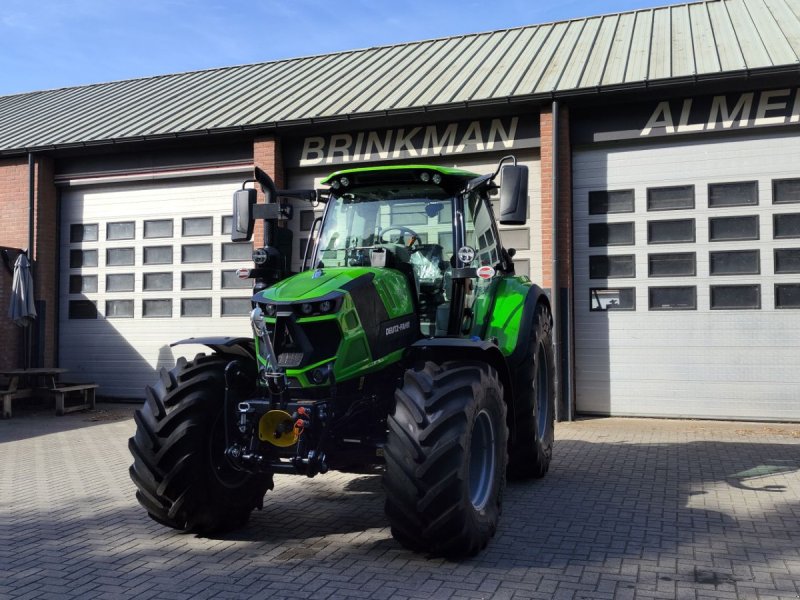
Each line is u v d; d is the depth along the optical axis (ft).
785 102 30.91
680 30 38.04
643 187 33.30
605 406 33.55
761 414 31.55
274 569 14.07
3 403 37.42
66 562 14.65
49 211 42.68
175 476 15.14
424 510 13.44
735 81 30.71
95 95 51.80
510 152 35.06
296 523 17.38
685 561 14.28
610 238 33.68
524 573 13.65
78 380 42.80
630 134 32.94
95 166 42.19
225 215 40.32
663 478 21.66
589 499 19.21
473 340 15.47
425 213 17.84
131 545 15.76
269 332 14.89
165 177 40.83
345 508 18.76
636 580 13.26
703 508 18.20
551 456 23.56
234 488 16.35
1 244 42.63
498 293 20.40
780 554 14.67
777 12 37.78
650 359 33.04
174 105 44.55
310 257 18.34
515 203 15.49
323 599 12.51
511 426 17.89
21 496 20.51
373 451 15.37
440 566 14.08
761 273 31.60
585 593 12.65
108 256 42.63
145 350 41.68
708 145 32.45
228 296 40.11
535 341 20.65
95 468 24.64
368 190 18.38
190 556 14.94
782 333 31.30
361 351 14.87
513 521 17.15
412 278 16.94
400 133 36.47
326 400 14.55
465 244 17.60
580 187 34.17
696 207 32.53
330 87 41.50
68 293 43.27
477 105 33.73
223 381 16.25
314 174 38.50
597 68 34.76
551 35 42.60
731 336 31.94
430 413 13.82
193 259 40.86
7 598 12.73
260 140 37.99
